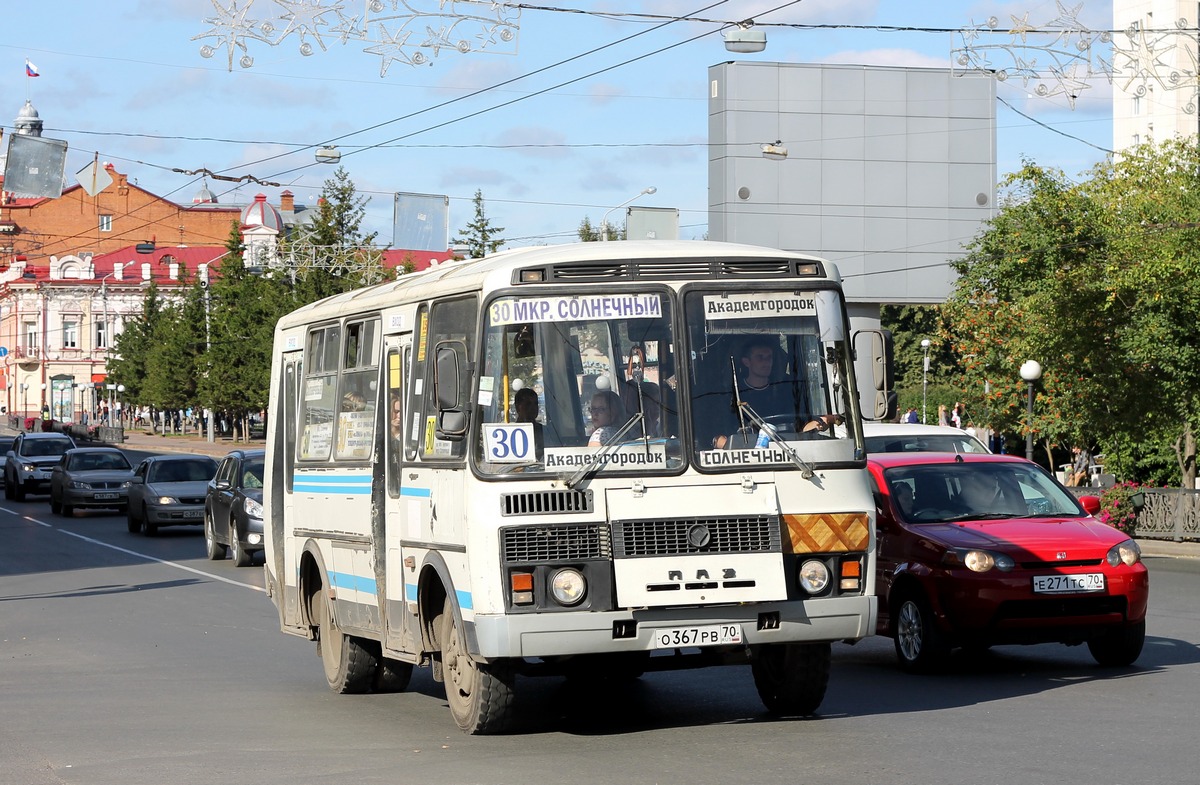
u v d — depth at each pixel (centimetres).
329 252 8388
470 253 10212
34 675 1850
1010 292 4684
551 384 1241
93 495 5422
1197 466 4828
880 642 2053
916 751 1177
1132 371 3938
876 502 1811
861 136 5725
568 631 1201
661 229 5712
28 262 17888
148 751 1283
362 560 1547
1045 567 1622
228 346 11350
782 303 1294
